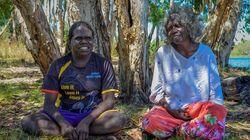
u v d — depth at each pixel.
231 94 6.64
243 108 5.88
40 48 5.56
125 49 5.68
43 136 3.97
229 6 7.81
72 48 3.97
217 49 8.24
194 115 3.96
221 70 10.23
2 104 6.02
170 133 4.02
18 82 8.82
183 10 3.88
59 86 4.06
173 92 4.05
